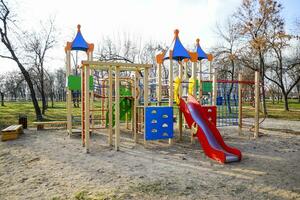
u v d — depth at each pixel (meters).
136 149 8.36
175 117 14.84
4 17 18.28
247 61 25.84
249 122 15.92
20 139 10.17
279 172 5.98
